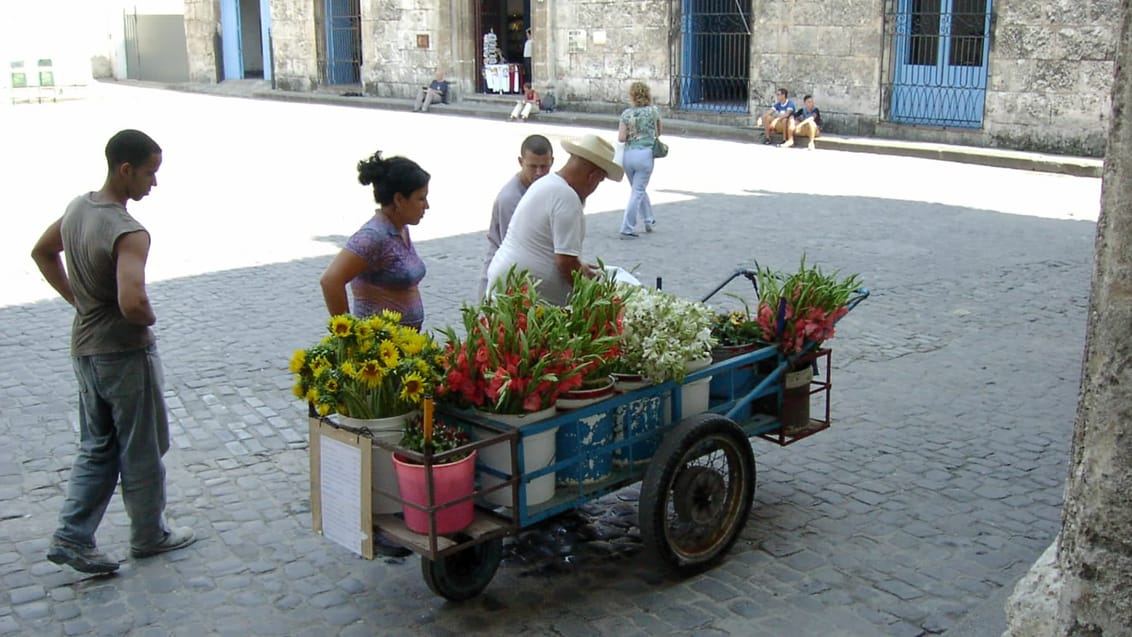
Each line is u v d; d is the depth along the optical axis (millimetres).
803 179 17000
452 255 11453
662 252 11609
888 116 21438
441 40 29891
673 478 4598
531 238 5305
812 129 20859
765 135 21734
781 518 5410
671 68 24766
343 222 13430
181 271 10852
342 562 4969
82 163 18922
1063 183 16594
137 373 4691
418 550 4086
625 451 4711
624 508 5551
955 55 20484
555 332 4273
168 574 4840
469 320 4379
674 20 24500
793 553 5035
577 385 4387
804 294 5273
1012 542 5141
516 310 4414
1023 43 18859
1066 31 18281
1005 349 8273
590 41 26188
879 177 17203
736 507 4969
